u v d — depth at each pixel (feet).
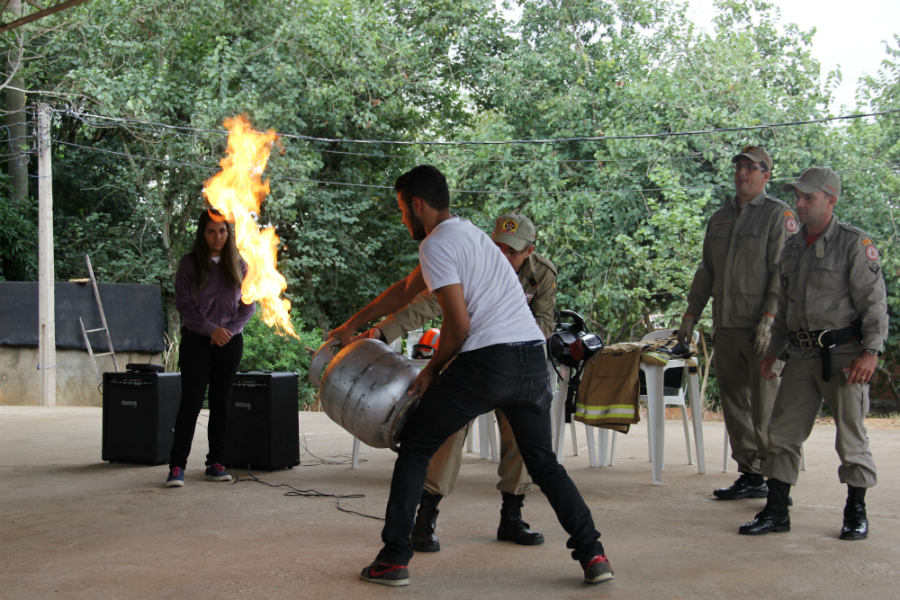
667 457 17.83
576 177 44.45
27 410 30.19
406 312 10.45
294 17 43.04
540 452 8.48
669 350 14.48
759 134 40.73
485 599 7.78
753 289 13.25
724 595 7.86
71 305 37.04
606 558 8.49
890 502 12.46
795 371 10.73
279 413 16.08
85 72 41.24
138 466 16.58
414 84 47.06
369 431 8.68
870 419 27.78
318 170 47.60
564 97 44.91
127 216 54.54
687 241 37.88
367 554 9.48
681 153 41.98
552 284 11.84
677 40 45.93
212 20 43.52
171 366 39.68
